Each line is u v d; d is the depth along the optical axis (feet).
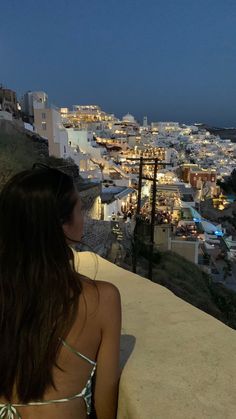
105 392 4.69
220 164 330.75
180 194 169.78
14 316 3.98
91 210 78.13
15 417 4.20
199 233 121.08
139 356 6.40
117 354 4.58
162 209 129.49
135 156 248.11
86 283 4.46
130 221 96.32
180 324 7.72
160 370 5.97
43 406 4.21
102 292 4.41
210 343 6.90
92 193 78.02
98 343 4.49
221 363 6.21
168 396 5.32
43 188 4.07
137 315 8.21
